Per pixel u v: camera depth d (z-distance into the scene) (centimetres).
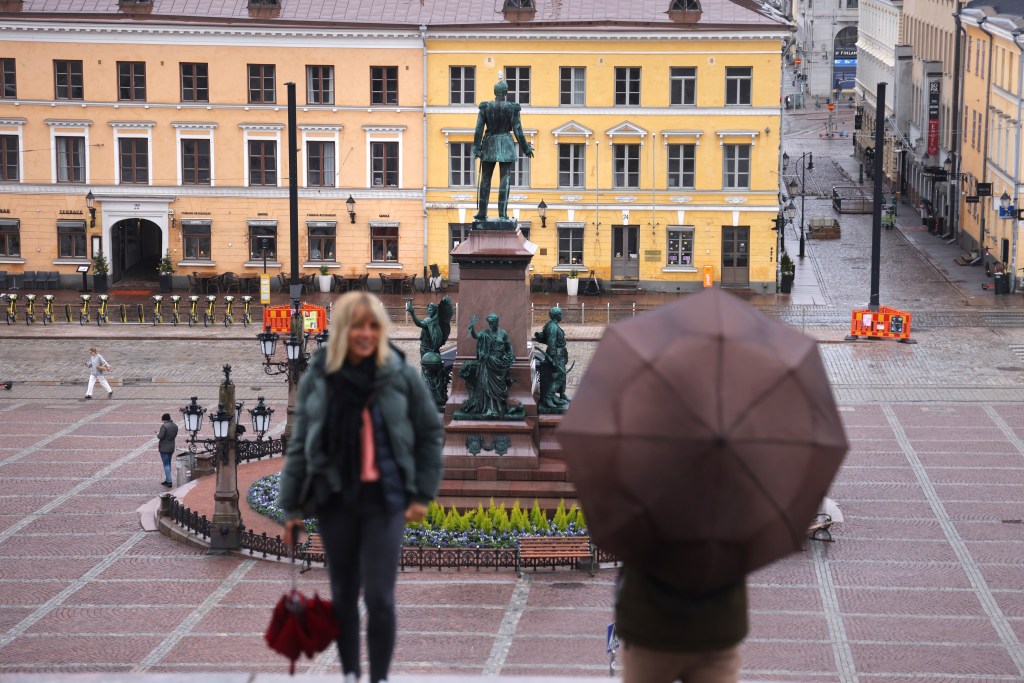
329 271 8188
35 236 8188
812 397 729
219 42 7988
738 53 7888
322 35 7950
